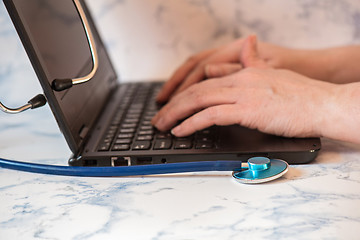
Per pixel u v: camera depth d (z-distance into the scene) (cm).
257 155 63
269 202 53
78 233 50
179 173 62
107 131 73
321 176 59
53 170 63
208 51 95
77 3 67
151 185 59
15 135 81
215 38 109
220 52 92
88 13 91
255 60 82
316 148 62
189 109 71
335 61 91
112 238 48
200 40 109
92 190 59
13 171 66
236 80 72
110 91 92
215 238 47
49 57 65
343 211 51
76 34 80
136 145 67
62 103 64
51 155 71
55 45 69
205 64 90
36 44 62
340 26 107
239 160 63
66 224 51
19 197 58
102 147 67
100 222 51
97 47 90
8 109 61
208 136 69
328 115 64
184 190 57
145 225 50
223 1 107
